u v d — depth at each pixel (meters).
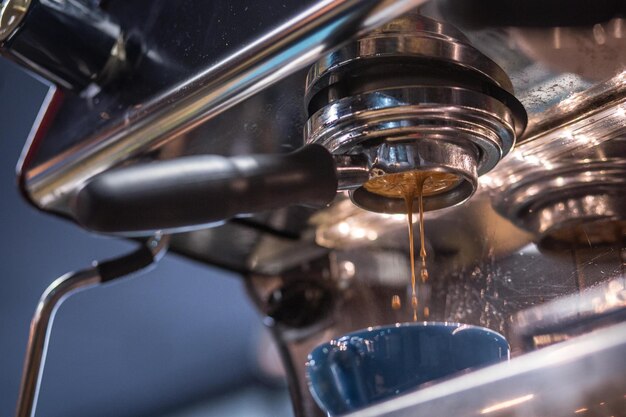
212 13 0.61
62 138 0.71
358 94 0.58
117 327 1.49
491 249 0.69
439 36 0.56
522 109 0.61
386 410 0.57
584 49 0.56
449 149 0.58
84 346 1.49
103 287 1.47
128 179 0.54
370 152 0.59
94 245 1.48
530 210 0.67
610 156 0.63
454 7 0.53
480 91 0.59
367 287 0.77
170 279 1.47
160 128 0.64
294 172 0.56
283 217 0.76
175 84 0.63
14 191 1.46
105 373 1.49
